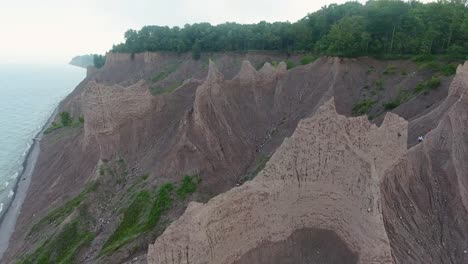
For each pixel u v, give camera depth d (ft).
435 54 200.13
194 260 67.36
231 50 332.19
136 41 388.16
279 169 81.25
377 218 70.23
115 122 160.15
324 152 81.05
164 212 123.85
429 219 97.19
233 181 143.43
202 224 68.69
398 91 176.14
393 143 98.12
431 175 107.96
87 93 156.35
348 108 184.65
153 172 144.97
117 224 124.06
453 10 216.33
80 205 132.87
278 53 298.97
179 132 154.71
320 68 210.18
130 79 351.87
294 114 185.78
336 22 264.93
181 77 325.01
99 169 148.36
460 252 89.86
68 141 197.47
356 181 75.87
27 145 266.16
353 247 75.31
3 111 400.67
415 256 83.87
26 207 158.61
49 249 117.19
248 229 76.59
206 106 163.94
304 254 78.74
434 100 151.64
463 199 101.04
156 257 66.23
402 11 218.59
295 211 82.28
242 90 192.44
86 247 116.78
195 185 135.44
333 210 80.28
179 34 369.50
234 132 167.12
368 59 211.41
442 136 119.14
